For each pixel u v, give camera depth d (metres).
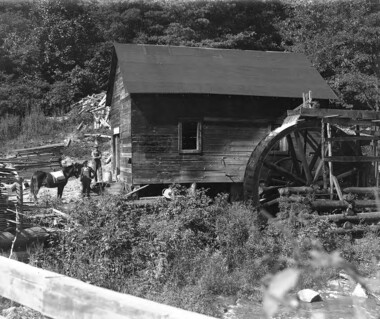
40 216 10.40
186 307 7.78
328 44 24.56
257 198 14.16
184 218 10.40
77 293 2.05
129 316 1.81
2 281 2.57
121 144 17.19
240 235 10.40
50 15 37.84
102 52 37.41
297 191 13.55
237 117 15.98
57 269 8.62
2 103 33.59
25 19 39.56
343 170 16.44
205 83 15.79
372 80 22.62
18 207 9.55
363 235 13.01
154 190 15.49
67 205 11.86
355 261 10.10
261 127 16.22
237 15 34.75
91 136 29.31
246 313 7.88
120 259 9.04
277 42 35.00
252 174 14.20
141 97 15.07
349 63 23.53
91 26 38.72
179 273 9.02
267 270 8.91
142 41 35.47
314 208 13.36
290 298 1.03
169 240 9.45
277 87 16.52
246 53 18.98
